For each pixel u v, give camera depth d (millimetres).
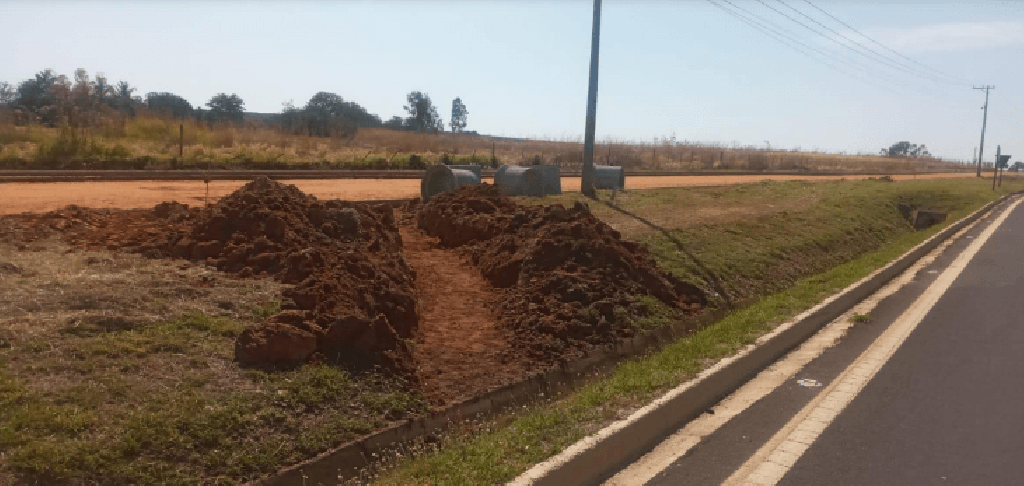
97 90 42656
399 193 23141
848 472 5344
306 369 6883
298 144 42594
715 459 5609
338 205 12930
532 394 8117
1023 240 21422
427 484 5051
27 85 52094
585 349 9367
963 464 5484
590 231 12758
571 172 41625
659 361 8102
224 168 30859
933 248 19688
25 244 9586
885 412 6645
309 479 5789
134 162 28547
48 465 4902
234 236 9898
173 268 8953
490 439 5875
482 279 12414
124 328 6871
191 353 6668
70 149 29250
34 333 6422
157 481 5160
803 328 9844
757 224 18766
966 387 7391
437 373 8062
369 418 6637
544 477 4883
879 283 13867
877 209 28406
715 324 10359
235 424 5879
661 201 22516
